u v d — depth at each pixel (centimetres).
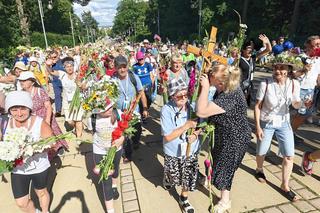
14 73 537
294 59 354
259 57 528
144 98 495
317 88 652
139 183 433
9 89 427
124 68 435
